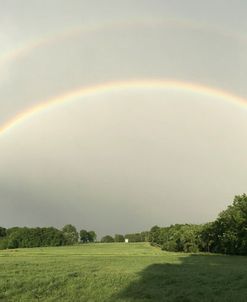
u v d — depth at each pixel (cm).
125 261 5444
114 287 2739
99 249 11831
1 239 16388
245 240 8012
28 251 10262
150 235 18288
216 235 8712
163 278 3288
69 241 17438
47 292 2525
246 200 8588
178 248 9744
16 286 2694
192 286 2909
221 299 2409
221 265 4978
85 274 3406
